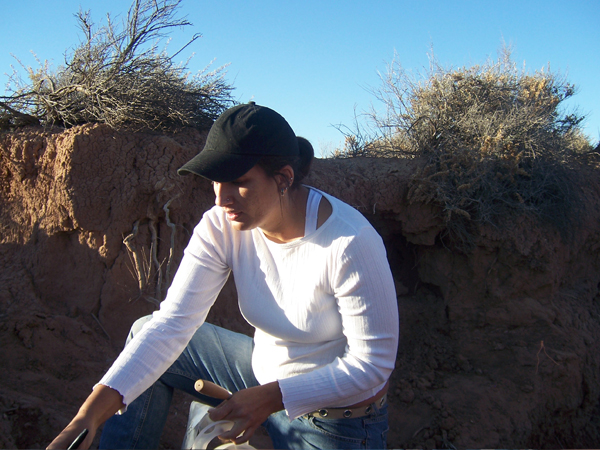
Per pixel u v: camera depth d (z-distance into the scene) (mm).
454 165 4301
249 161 1402
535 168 4430
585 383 3969
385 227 4609
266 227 1588
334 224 1540
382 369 1555
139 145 3619
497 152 4320
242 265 1687
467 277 4414
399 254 4914
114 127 3588
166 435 2895
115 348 3328
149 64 3879
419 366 4160
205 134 4082
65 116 3807
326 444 1657
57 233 3520
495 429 3508
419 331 4461
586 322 4348
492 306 4301
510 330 4176
